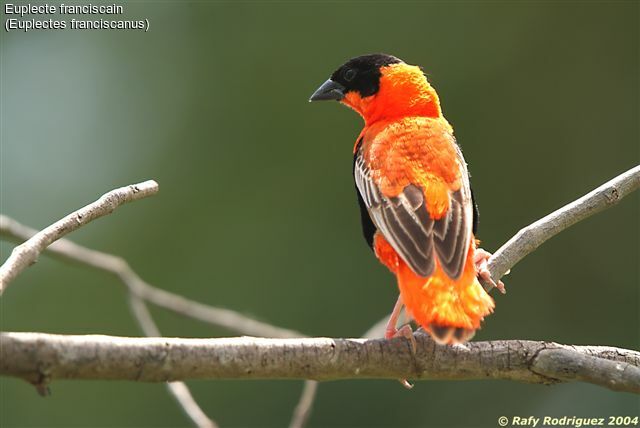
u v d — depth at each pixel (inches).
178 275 585.0
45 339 202.5
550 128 604.1
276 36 627.5
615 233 578.6
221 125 620.7
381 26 620.4
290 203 598.9
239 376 222.5
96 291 576.1
